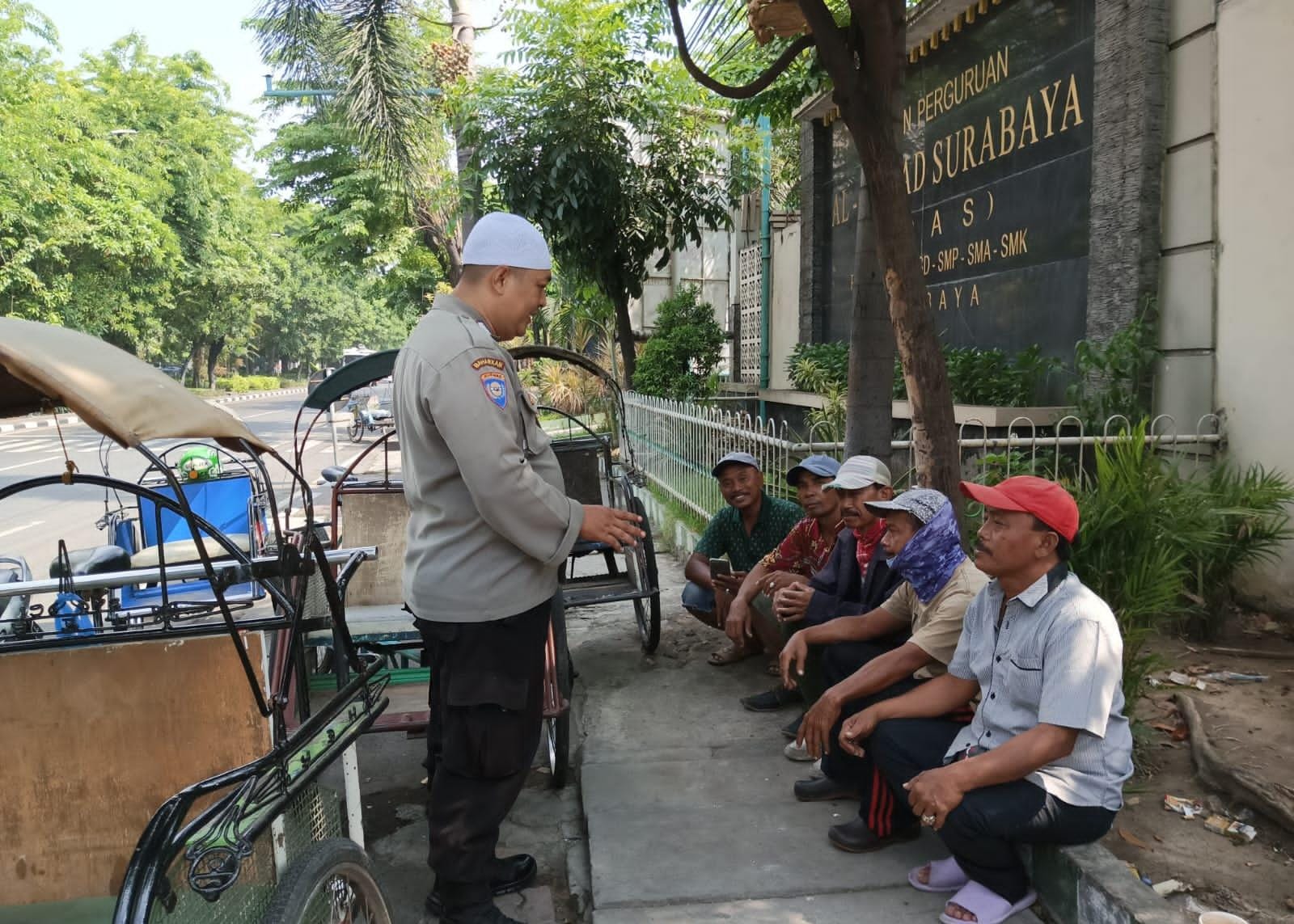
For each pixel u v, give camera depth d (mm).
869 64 3629
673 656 5062
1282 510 4594
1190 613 4137
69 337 1893
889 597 3275
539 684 2576
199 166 32438
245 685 2082
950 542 2959
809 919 2635
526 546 2361
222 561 4418
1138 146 5684
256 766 1865
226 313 39438
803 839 3070
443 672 2520
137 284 28750
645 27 10258
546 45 10164
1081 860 2500
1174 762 3379
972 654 2719
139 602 4852
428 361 2312
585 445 5234
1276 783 3020
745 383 14055
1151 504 3518
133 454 15641
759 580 4242
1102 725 2385
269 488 2035
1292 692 3920
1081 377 6238
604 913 2680
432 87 9633
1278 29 4902
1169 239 5656
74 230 23109
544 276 2588
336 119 10438
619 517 2539
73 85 27109
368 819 3473
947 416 3842
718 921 2637
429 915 2844
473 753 2484
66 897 2125
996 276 7559
